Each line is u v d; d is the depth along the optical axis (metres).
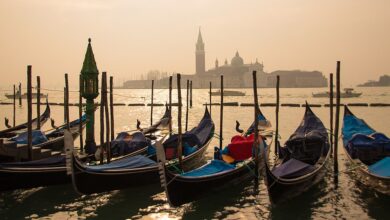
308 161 17.38
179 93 17.14
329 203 14.74
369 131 20.42
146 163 16.16
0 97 118.25
